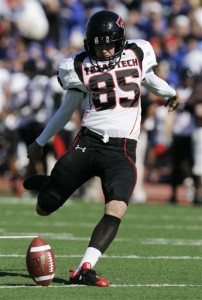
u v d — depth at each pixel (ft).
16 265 81.46
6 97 177.17
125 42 72.95
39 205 74.18
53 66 161.48
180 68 174.19
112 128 71.61
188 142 162.71
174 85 175.73
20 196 174.29
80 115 155.43
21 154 175.52
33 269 68.90
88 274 69.36
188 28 195.62
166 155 188.65
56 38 217.15
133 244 101.24
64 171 72.28
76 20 215.10
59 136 154.61
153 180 200.03
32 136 161.58
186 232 116.78
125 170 71.20
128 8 223.51
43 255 68.90
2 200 162.71
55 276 75.05
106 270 79.56
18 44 203.82
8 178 198.70
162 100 152.97
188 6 211.61
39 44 211.41
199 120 158.92
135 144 72.43
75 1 217.56
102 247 69.36
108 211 69.97
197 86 157.89
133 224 126.72
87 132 72.23
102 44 71.20
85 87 72.13
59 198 73.15
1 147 188.75
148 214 143.33
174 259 88.38
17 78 175.32
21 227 117.70
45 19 216.54
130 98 72.08
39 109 160.15
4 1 224.12
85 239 104.88
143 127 155.74
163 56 186.29
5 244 98.22
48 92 157.69
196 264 84.84
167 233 115.03
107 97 71.82
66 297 64.34
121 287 69.62
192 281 74.18
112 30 71.00
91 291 67.00
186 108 159.12
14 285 70.03
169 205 163.32
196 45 183.83
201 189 174.40
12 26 217.56
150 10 211.82
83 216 136.05
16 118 173.27
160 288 69.82
